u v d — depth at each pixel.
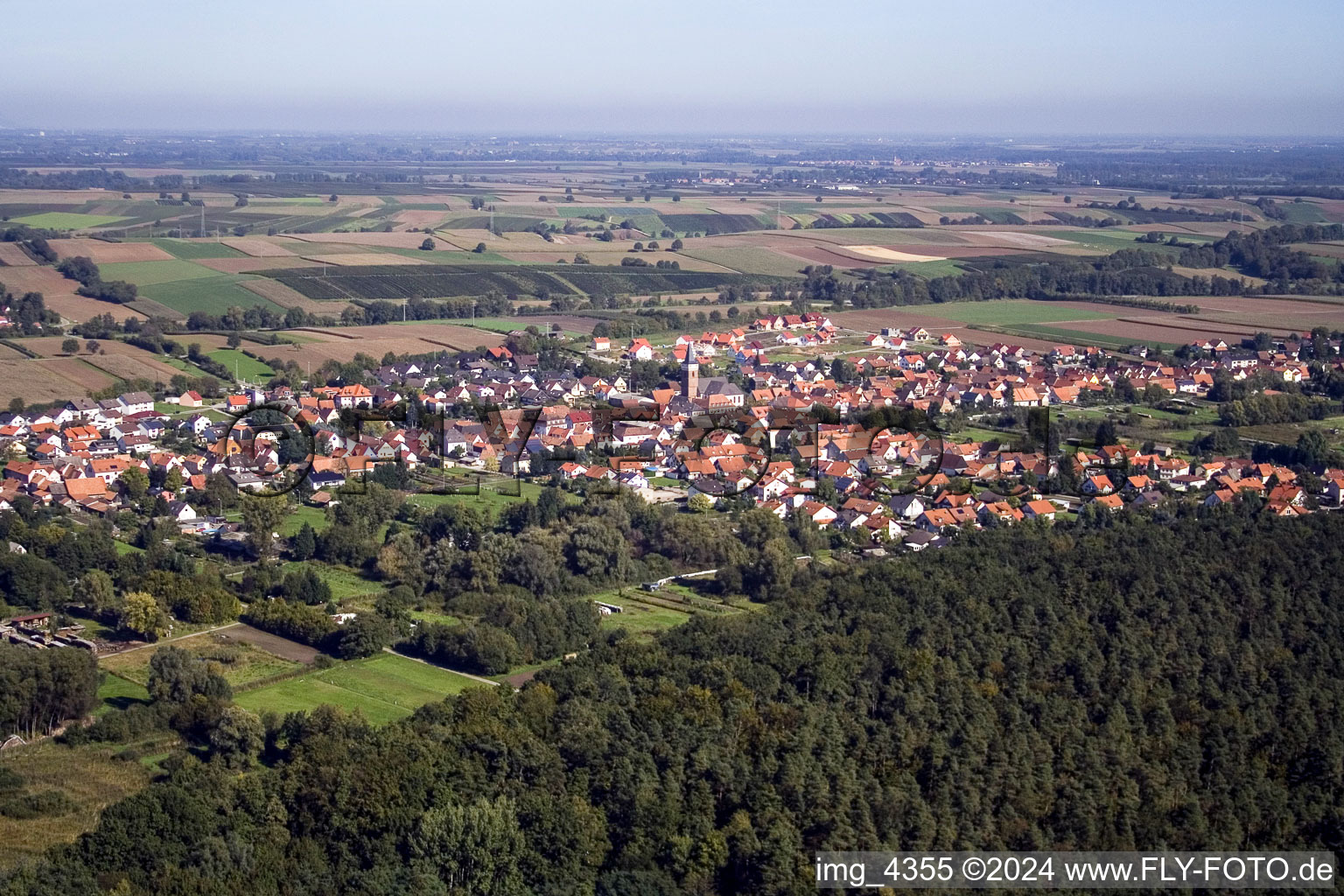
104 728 172.62
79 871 138.62
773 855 145.75
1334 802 163.12
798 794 154.38
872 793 155.50
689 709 170.88
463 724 167.50
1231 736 172.12
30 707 175.00
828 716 171.50
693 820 152.12
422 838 145.88
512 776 159.12
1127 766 163.62
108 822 144.38
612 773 158.50
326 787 152.50
